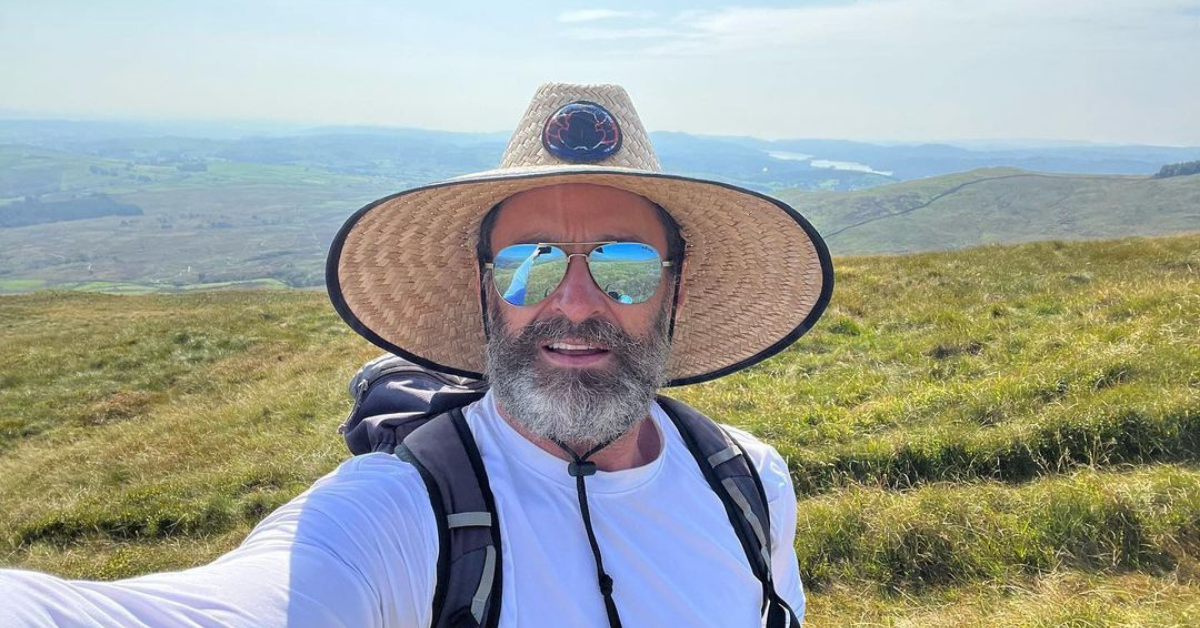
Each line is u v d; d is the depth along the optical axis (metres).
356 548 0.41
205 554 2.04
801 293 0.67
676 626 0.50
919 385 2.39
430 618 0.45
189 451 3.02
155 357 5.33
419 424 0.61
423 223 0.62
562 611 0.47
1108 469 1.71
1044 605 1.32
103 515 2.29
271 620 0.35
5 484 3.10
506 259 0.58
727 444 0.62
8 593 0.28
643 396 0.56
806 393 2.52
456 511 0.47
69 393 4.66
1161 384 1.95
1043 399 2.05
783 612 0.57
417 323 0.67
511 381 0.54
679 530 0.53
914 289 4.01
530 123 0.60
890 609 1.45
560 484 0.52
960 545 1.53
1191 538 1.44
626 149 0.59
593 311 0.56
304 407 3.41
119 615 0.31
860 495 1.74
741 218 0.65
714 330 0.73
